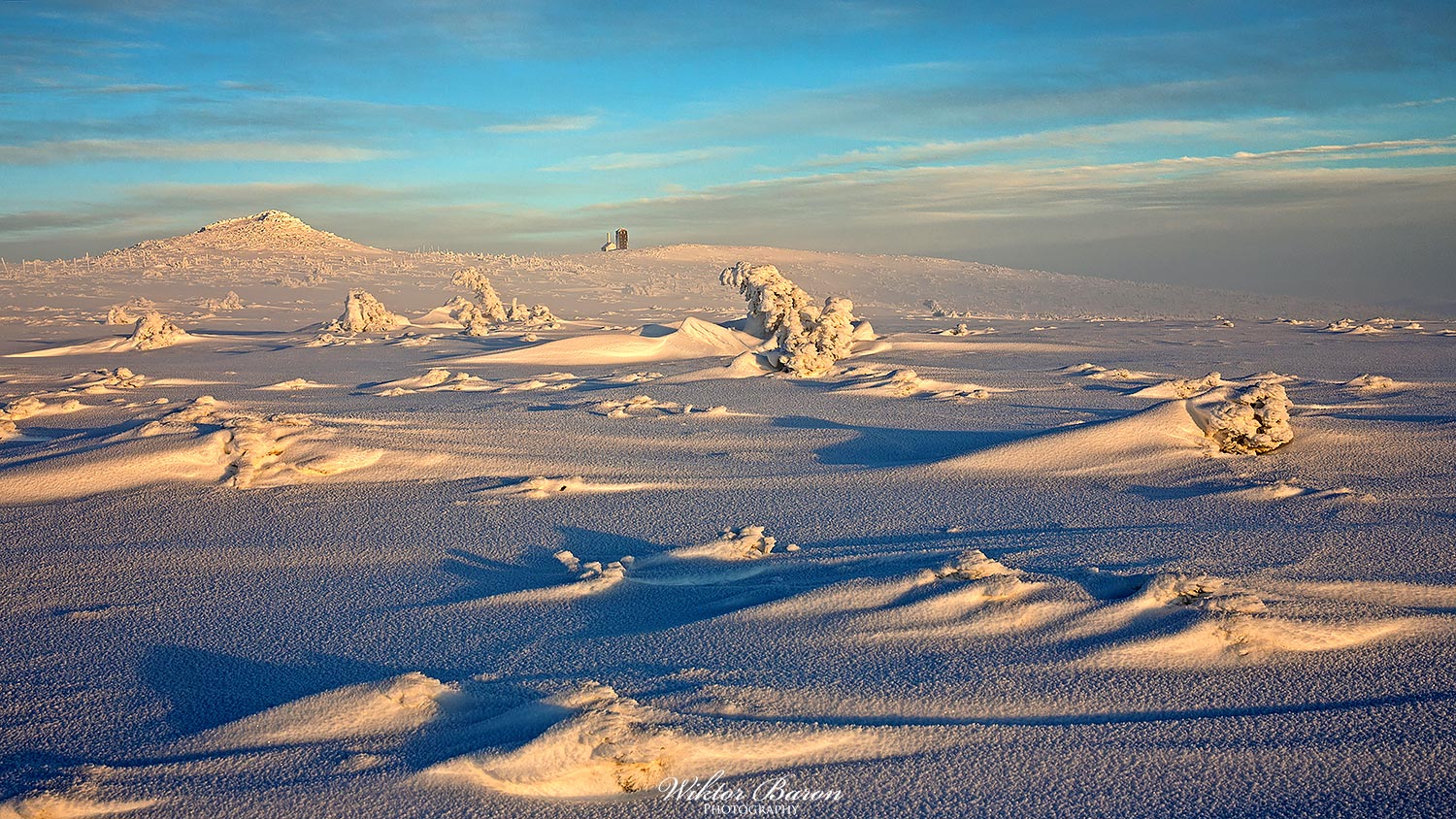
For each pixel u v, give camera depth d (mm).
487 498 9305
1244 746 4203
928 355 25172
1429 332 32844
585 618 6008
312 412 14750
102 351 30281
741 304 78062
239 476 9789
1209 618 5332
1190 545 7238
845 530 8133
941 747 4191
